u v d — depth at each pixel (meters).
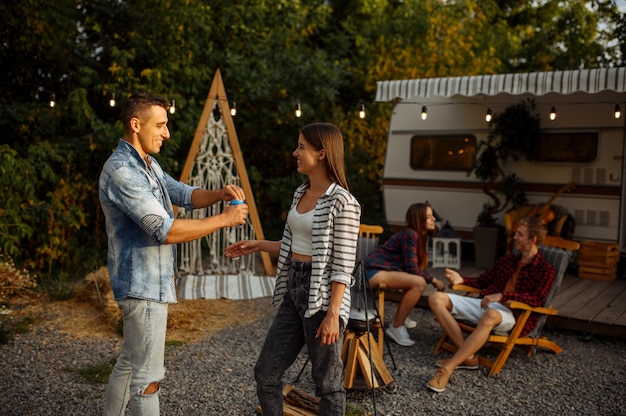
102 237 7.46
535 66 11.90
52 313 5.12
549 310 4.10
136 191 2.40
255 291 6.03
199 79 8.23
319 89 8.43
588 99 7.37
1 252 5.97
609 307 5.34
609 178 7.28
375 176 9.91
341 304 2.44
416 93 6.57
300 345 2.62
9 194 6.09
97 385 3.63
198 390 3.63
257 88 8.21
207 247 8.10
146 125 2.53
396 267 4.62
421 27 10.02
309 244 2.51
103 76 7.91
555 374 4.05
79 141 7.31
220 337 4.67
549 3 13.38
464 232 8.30
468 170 8.23
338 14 11.54
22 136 7.09
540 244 4.51
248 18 8.95
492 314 3.92
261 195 9.56
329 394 2.48
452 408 3.47
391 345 4.61
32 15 6.75
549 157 7.68
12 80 7.26
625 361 4.33
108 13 7.89
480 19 10.62
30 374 3.79
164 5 7.57
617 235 7.25
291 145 8.92
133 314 2.51
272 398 2.61
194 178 6.36
